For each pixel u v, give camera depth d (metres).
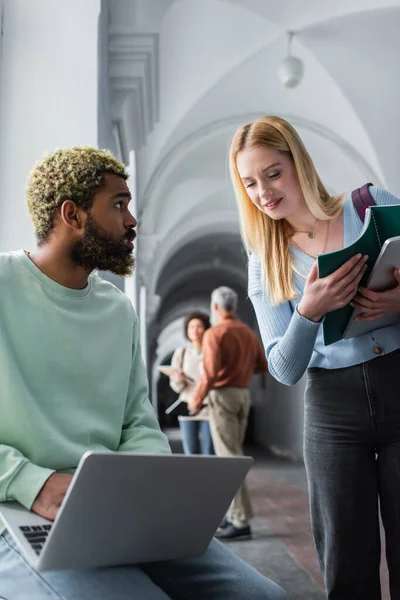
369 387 2.38
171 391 31.52
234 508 5.68
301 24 8.30
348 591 2.43
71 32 4.33
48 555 1.68
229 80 9.13
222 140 10.59
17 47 4.30
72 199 2.14
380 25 8.46
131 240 2.24
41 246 2.22
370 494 2.42
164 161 9.96
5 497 1.92
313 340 2.35
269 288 2.55
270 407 19.00
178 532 1.86
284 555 5.10
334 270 2.22
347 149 9.74
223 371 5.62
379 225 2.21
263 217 2.57
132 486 1.66
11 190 4.14
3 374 2.01
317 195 2.45
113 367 2.25
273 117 2.48
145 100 6.32
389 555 2.42
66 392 2.13
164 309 26.67
